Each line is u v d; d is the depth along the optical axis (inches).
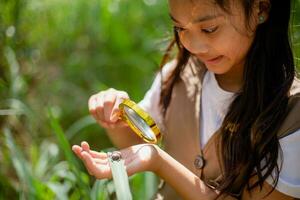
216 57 58.8
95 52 127.9
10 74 95.4
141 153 60.1
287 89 61.0
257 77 61.9
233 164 62.6
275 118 60.7
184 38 58.7
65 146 77.6
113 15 124.2
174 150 68.4
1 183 89.7
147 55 124.6
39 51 107.7
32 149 96.1
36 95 108.6
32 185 81.3
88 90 122.1
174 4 57.4
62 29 119.9
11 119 97.7
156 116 71.9
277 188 61.3
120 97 65.1
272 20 61.4
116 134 68.7
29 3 99.9
